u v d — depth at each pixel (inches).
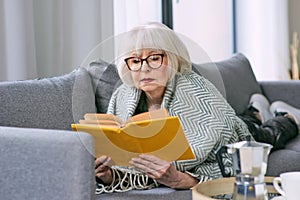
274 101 129.9
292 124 109.9
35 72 97.7
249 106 116.0
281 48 186.1
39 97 69.5
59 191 51.2
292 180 48.3
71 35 106.9
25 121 66.8
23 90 68.5
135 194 64.7
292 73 187.0
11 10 92.7
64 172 50.8
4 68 93.0
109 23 115.3
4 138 54.6
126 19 125.6
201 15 171.3
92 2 108.7
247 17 186.4
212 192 52.9
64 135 51.7
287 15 188.2
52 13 102.7
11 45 93.0
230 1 185.0
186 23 165.8
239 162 48.3
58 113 70.7
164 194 64.4
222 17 180.9
